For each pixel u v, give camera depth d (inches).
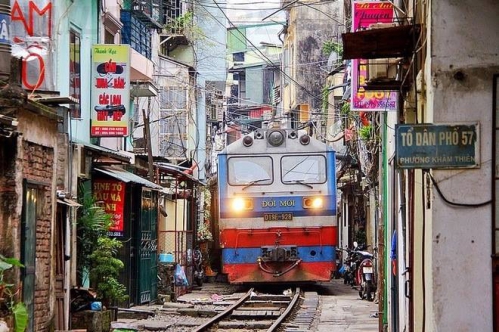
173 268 1349.7
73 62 1037.2
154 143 1718.8
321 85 2618.1
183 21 2006.6
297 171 1390.3
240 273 1369.3
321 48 2645.2
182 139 1814.7
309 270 1370.6
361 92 800.3
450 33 491.8
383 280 870.4
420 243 581.6
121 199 1063.6
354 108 802.2
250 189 1380.4
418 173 584.4
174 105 1846.7
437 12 492.7
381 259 868.0
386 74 634.2
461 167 487.5
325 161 1395.2
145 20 1487.5
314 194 1378.0
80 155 944.3
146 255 1234.0
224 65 2319.1
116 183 1064.2
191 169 1587.1
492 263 486.6
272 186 1382.9
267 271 1368.1
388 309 871.1
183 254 1470.2
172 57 2076.8
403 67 625.3
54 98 783.7
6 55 668.1
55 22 946.7
